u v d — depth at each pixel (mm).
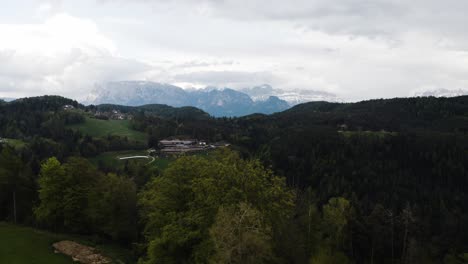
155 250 37656
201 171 39812
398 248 78875
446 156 188375
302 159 199750
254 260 29875
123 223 66500
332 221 73875
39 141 172500
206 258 32656
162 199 40312
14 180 75062
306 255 50125
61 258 55656
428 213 142250
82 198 68375
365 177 176500
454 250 84875
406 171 183375
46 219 67750
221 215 30453
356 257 73000
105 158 188000
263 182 37750
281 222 38906
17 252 55406
